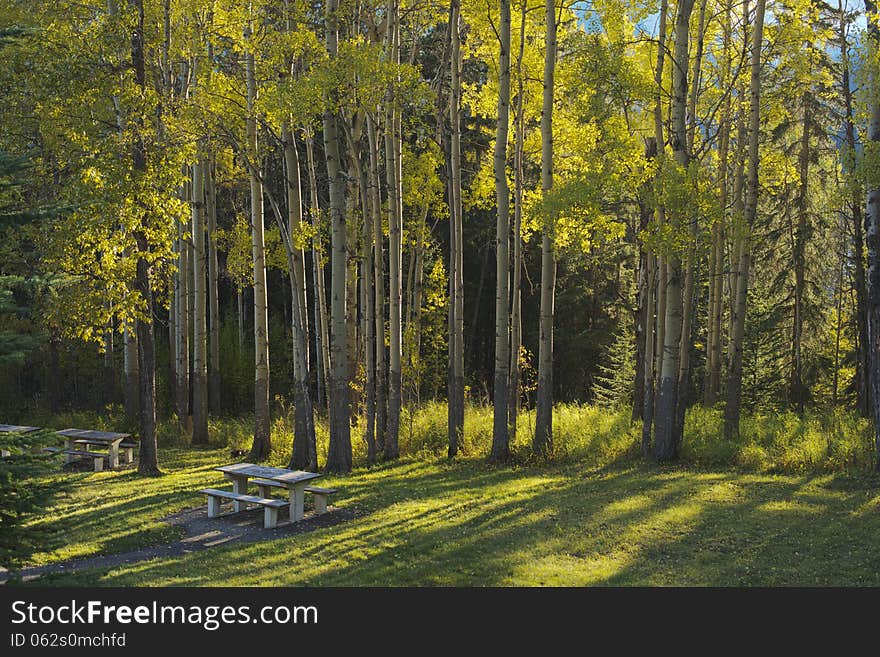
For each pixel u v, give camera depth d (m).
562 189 13.23
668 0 16.06
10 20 14.82
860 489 11.02
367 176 17.95
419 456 15.82
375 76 12.69
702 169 12.76
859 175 11.40
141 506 11.10
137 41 13.54
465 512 10.16
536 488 11.83
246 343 32.16
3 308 6.25
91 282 12.80
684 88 13.39
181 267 20.23
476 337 38.41
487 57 17.39
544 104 14.34
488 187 18.12
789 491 11.02
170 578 7.43
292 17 13.57
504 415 14.72
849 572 7.35
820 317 25.77
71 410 24.94
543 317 14.68
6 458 5.90
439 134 16.78
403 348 20.00
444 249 34.78
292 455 15.01
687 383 15.98
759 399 26.08
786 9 15.77
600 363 37.19
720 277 19.86
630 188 13.23
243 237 18.97
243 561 8.08
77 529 9.65
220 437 19.53
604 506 10.27
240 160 16.78
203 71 14.35
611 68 12.94
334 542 8.77
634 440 15.18
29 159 6.21
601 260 32.34
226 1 13.99
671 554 8.06
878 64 11.47
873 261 11.73
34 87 12.70
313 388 34.03
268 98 12.91
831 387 30.03
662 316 15.12
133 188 12.55
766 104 16.45
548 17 14.27
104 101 13.48
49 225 12.14
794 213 23.77
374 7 15.61
